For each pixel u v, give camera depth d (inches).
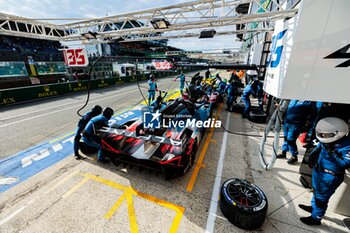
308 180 112.8
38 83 696.4
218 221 90.7
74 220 90.0
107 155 132.9
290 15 86.5
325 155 80.0
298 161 148.7
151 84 349.4
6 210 96.0
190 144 122.6
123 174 129.0
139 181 121.3
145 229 85.8
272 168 138.3
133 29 215.3
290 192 111.6
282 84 88.1
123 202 102.5
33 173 129.7
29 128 223.1
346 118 93.7
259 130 219.5
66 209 96.8
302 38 78.3
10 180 121.5
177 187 116.0
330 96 80.3
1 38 965.2
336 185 78.8
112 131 126.3
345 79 76.4
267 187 116.0
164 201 103.7
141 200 104.3
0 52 848.9
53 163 143.4
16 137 195.2
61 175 127.3
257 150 168.1
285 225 88.6
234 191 96.6
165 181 121.9
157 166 120.0
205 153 161.5
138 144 135.4
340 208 93.1
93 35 243.9
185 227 87.3
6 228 85.7
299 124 133.3
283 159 152.3
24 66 664.4
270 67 114.6
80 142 153.2
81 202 102.0
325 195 81.0
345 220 90.0
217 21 165.8
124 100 408.2
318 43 76.5
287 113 141.3
